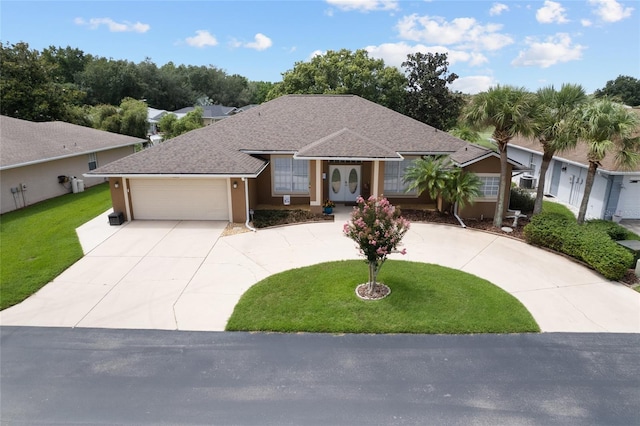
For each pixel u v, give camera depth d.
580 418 6.13
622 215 16.48
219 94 92.62
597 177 16.81
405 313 9.15
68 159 22.58
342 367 7.34
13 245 13.74
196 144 17.62
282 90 38.69
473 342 8.12
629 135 12.21
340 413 6.23
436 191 16.17
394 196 19.16
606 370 7.24
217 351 7.87
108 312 9.35
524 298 9.94
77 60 75.00
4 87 32.12
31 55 33.97
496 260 12.44
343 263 12.13
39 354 7.80
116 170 15.60
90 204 19.72
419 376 7.09
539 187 15.45
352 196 19.47
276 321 8.84
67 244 13.77
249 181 17.02
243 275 11.35
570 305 9.56
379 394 6.64
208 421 6.10
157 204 16.58
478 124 14.50
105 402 6.53
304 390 6.75
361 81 36.47
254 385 6.89
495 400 6.50
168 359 7.63
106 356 7.74
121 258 12.60
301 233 15.14
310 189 17.34
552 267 11.86
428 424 6.00
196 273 11.48
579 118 12.80
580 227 12.59
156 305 9.66
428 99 36.28
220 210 16.56
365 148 16.95
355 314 9.12
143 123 37.84
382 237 9.41
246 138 18.58
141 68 73.88
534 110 13.88
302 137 18.69
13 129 21.89
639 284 10.61
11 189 18.39
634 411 6.28
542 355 7.68
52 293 10.28
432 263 12.18
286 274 11.34
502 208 15.43
